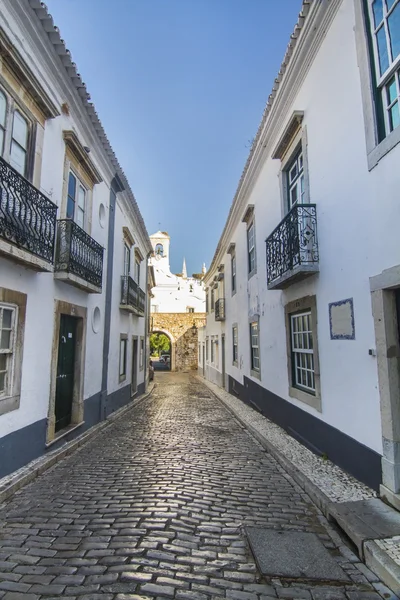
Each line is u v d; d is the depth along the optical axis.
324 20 4.91
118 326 10.02
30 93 4.89
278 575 2.54
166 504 3.67
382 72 3.77
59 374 6.21
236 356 12.91
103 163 8.30
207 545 2.93
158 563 2.65
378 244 3.74
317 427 5.36
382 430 3.66
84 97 6.46
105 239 8.58
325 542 3.03
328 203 4.93
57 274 5.65
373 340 3.84
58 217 5.82
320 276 5.21
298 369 6.52
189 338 31.86
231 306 13.97
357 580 2.53
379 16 3.81
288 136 6.38
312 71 5.45
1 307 4.32
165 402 12.53
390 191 3.54
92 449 5.95
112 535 3.04
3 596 2.27
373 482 3.84
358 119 4.14
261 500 3.86
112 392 9.34
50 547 2.85
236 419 8.98
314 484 4.07
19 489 4.10
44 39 5.08
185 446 6.15
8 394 4.48
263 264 8.62
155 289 41.34
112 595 2.29
